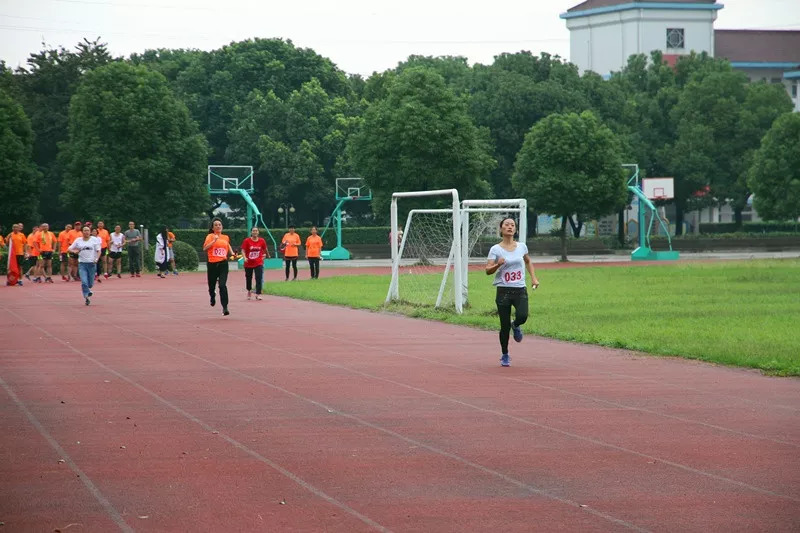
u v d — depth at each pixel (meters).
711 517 7.18
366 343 18.38
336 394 12.49
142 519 7.10
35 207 65.31
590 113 61.94
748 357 15.66
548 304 27.14
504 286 15.20
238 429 10.27
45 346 17.77
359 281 39.34
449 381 13.62
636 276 41.34
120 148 60.72
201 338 19.16
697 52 124.75
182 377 13.94
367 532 6.82
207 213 86.62
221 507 7.40
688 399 12.18
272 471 8.51
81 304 28.38
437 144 58.78
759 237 79.50
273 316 24.31
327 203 80.88
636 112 89.88
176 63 91.06
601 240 77.31
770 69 131.12
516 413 11.22
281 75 85.31
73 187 61.25
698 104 88.12
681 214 91.00
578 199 60.91
